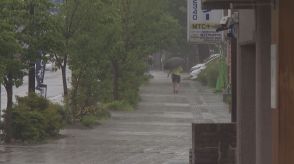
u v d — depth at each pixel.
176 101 112.12
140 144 59.12
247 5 28.39
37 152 53.09
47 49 57.25
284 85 25.05
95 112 77.31
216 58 166.12
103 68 76.25
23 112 59.22
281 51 25.05
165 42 127.12
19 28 56.72
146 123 77.94
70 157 50.62
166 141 61.50
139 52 102.88
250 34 34.00
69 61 72.06
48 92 124.69
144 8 104.12
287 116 25.05
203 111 94.50
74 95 74.12
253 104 37.59
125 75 100.38
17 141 58.84
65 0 67.62
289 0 24.86
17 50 51.97
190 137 64.62
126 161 48.97
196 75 180.38
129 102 99.94
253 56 37.47
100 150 54.88
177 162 48.47
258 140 30.48
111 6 73.88
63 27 66.50
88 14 68.44
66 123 71.88
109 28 73.25
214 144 42.69
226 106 102.38
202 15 67.81
